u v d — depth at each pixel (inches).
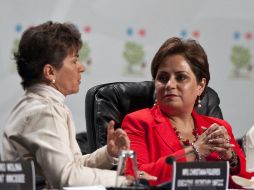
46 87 197.3
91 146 266.8
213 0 391.2
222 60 394.9
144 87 274.1
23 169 164.7
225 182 169.9
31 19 359.3
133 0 375.2
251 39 399.2
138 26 377.7
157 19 380.2
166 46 231.3
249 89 400.2
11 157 191.5
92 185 186.5
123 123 236.4
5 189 164.4
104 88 267.9
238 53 397.7
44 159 186.7
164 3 381.4
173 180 165.5
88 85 370.6
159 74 232.5
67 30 199.6
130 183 182.2
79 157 201.0
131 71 378.0
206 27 390.6
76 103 370.6
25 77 198.5
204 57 233.8
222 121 251.3
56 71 198.1
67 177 185.2
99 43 371.2
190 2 386.6
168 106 232.2
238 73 398.0
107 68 373.4
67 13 365.4
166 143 227.9
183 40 232.8
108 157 200.5
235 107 398.6
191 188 167.2
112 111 264.8
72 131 200.4
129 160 207.9
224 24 394.3
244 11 398.0
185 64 229.3
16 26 356.8
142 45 378.3
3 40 354.3
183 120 237.5
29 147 189.6
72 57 200.8
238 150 243.1
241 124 400.2
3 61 354.9
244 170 223.0
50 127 189.3
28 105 193.2
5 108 358.3
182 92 230.2
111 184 186.9
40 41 195.5
